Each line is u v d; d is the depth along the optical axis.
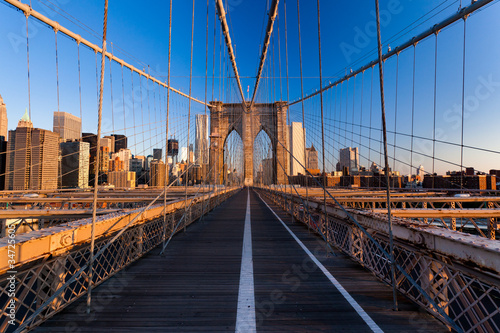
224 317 2.35
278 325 2.22
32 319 2.04
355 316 2.35
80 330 2.12
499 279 1.65
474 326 1.85
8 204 10.91
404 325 2.20
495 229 7.96
